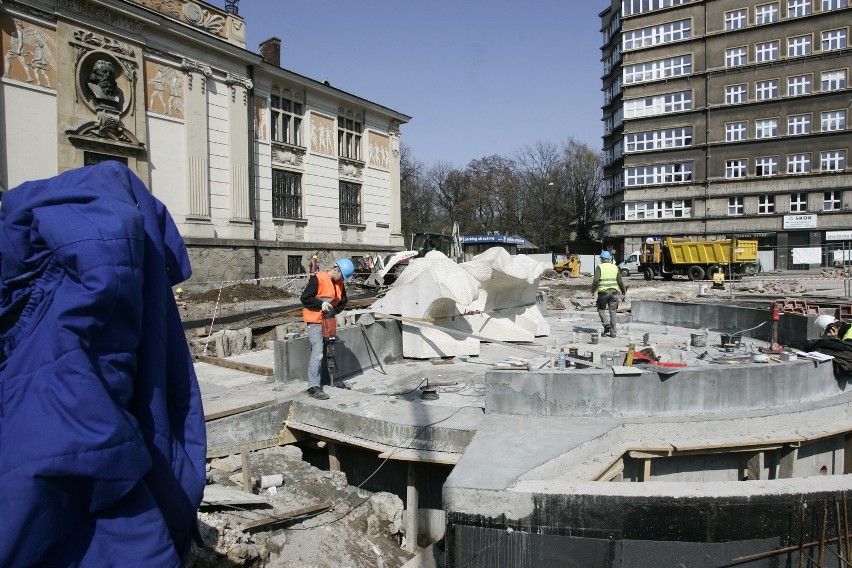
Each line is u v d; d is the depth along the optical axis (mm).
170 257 2594
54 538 1906
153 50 20516
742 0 44344
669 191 47719
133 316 2082
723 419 6059
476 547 4273
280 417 6711
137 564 1979
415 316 9516
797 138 43250
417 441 5848
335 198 30078
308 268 27625
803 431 6258
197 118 22078
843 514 4152
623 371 6098
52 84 17719
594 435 5461
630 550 4082
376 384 7879
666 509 4066
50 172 17625
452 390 7438
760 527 4082
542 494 4156
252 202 25000
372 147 33000
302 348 8008
